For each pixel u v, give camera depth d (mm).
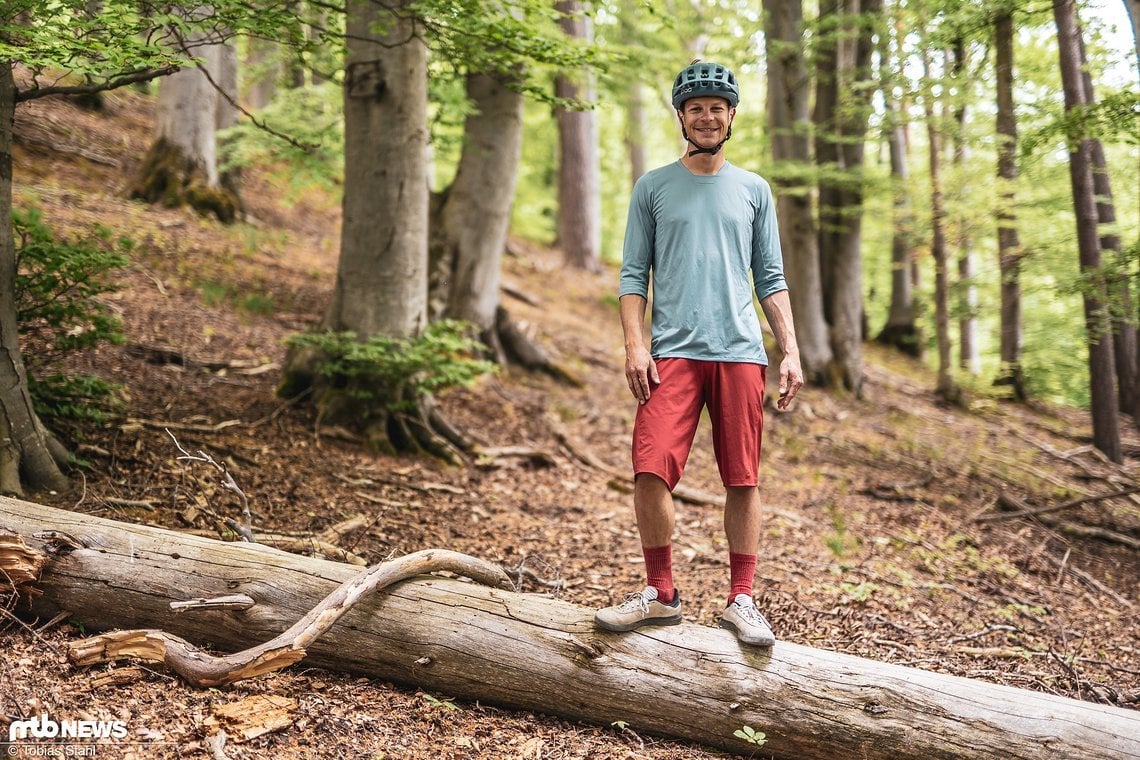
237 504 4383
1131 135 6047
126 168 11250
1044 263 10914
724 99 2838
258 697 2709
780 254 3021
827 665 2873
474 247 8203
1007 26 7637
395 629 2938
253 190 13320
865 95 9922
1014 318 13602
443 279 8109
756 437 2898
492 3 4301
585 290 15023
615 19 11453
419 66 5625
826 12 10203
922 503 7328
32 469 3887
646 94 20078
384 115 5578
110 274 7688
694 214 2859
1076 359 13742
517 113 8156
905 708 2766
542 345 9945
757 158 13211
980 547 6414
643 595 2959
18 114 11047
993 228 11117
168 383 5844
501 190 8219
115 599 2939
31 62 3084
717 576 4902
